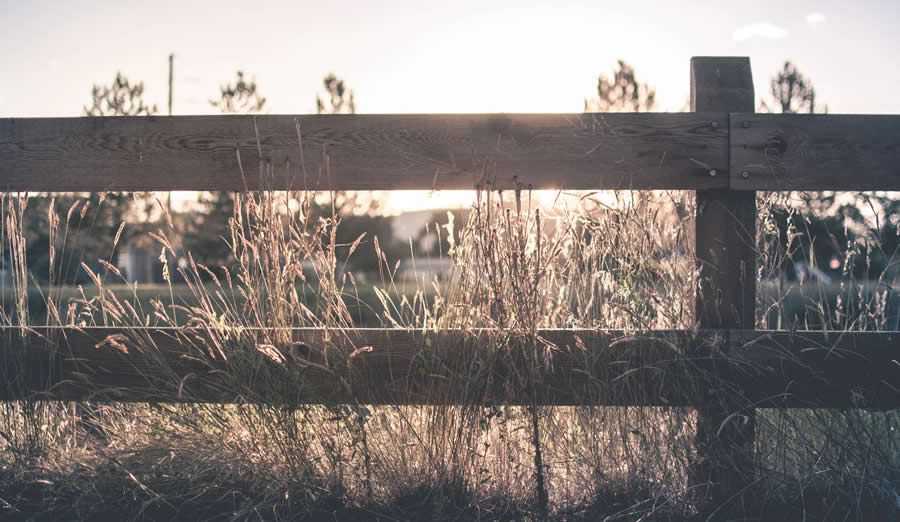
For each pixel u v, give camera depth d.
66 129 3.28
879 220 3.33
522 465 3.00
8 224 3.26
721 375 3.04
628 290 3.09
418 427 3.04
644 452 2.97
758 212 3.35
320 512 2.84
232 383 2.96
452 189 3.21
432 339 3.02
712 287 3.14
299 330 3.05
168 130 3.25
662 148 3.17
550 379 3.02
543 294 3.09
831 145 3.16
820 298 3.35
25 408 3.14
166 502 2.79
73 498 2.92
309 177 3.22
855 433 2.94
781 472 2.96
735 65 3.24
